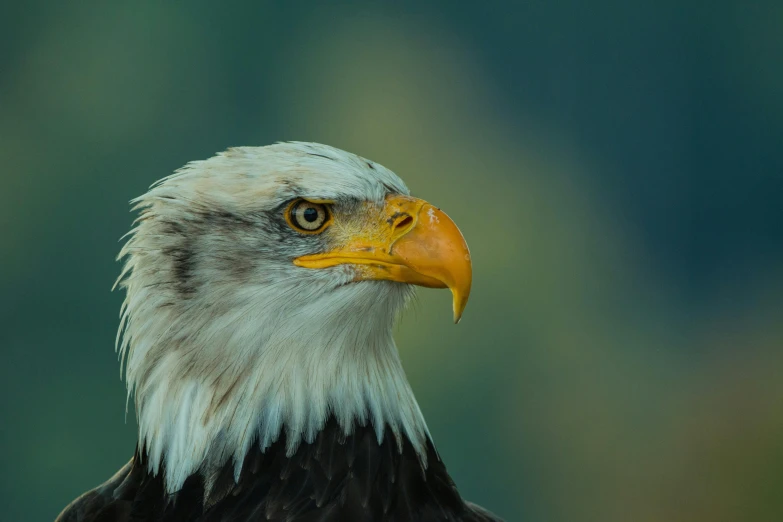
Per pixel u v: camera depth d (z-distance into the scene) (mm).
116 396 9773
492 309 10844
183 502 5652
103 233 10359
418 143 11734
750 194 12406
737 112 12516
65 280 10062
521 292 11109
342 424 5668
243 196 5664
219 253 5660
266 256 5664
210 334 5660
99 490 5719
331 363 5672
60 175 10414
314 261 5672
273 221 5664
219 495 5648
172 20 11195
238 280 5660
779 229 12336
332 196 5672
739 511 9656
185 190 5672
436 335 10109
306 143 5695
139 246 5672
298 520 5645
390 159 11586
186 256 5660
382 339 5695
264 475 5652
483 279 11039
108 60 10922
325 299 5668
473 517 5695
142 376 5668
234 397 5656
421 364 9992
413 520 5664
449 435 9969
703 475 9922
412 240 5676
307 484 5652
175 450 5656
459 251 5672
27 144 10406
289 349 5664
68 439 9469
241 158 5680
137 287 5672
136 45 11039
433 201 11398
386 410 5684
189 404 5656
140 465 5684
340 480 5656
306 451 5656
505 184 11773
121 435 9594
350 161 5688
